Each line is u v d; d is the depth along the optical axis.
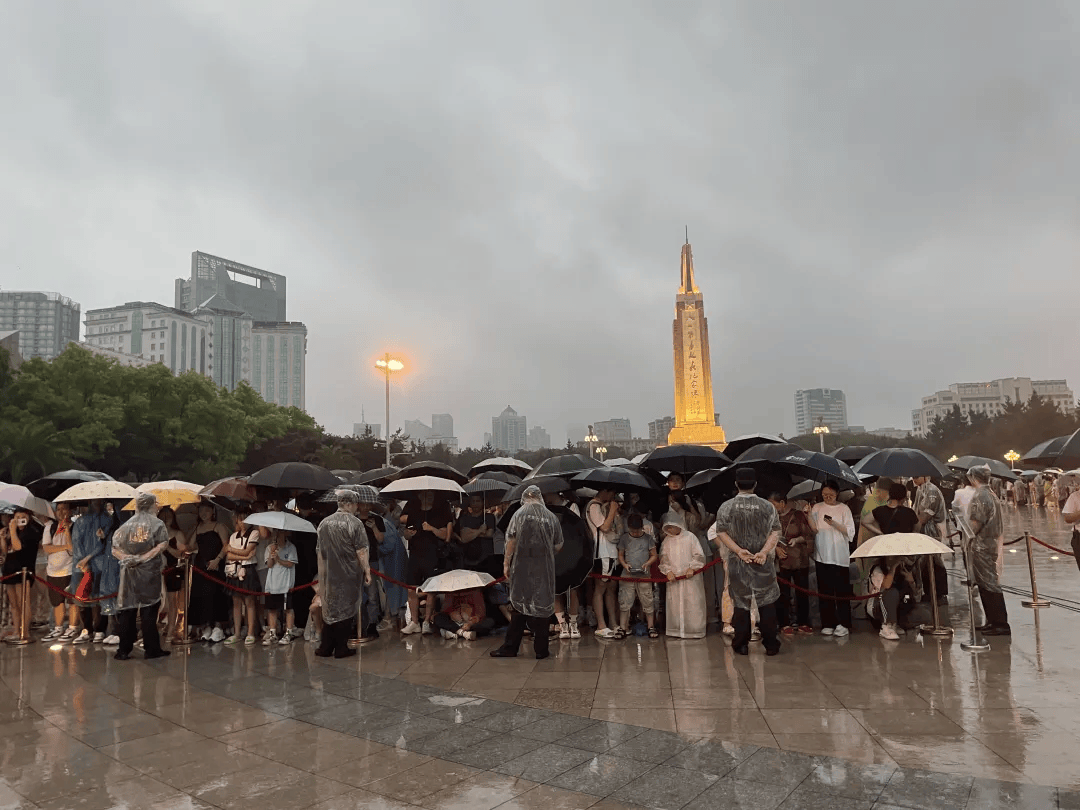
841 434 107.38
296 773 4.81
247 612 9.48
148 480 48.78
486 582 8.93
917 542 7.83
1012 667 6.98
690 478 10.57
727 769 4.64
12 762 5.16
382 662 8.05
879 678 6.73
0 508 10.48
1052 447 10.80
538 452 98.12
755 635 8.73
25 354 188.25
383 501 12.44
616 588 9.41
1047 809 3.92
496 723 5.74
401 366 31.78
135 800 4.47
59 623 10.16
